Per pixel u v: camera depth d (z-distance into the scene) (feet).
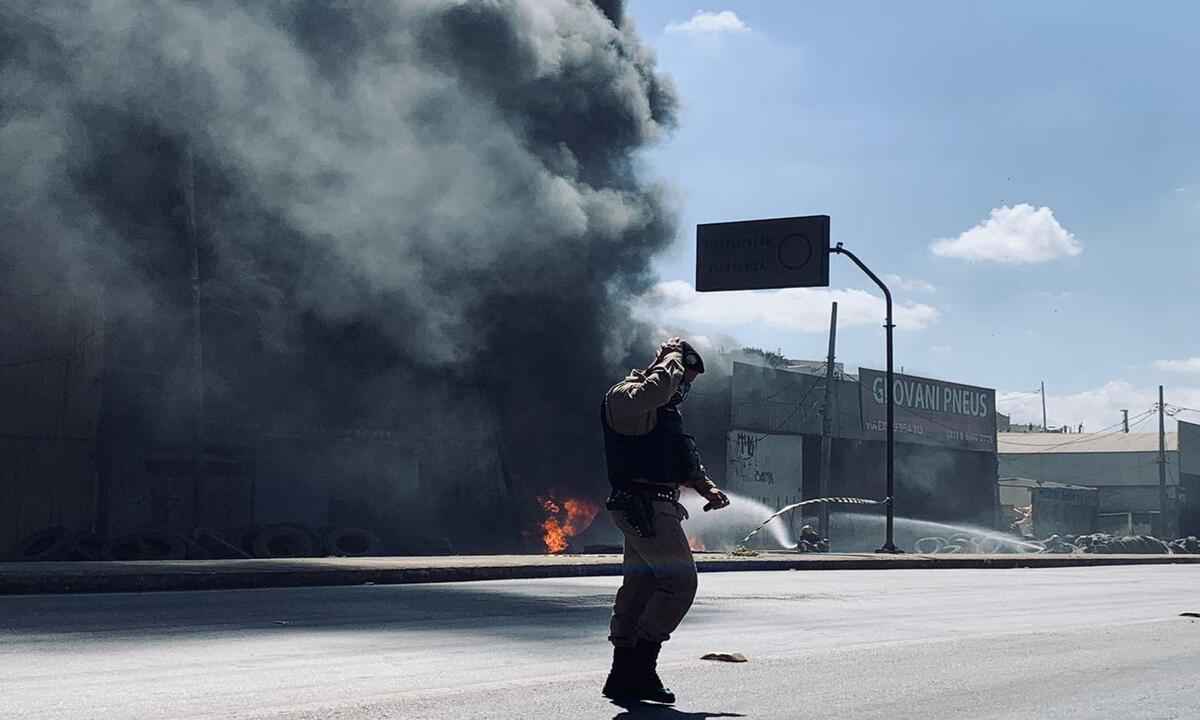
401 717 14.51
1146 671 20.93
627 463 15.98
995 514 181.37
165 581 38.50
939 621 31.55
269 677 18.06
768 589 44.50
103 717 14.35
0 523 88.38
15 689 16.46
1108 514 247.50
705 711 15.40
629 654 16.06
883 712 15.67
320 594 36.24
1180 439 250.16
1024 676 19.81
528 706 15.48
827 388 131.23
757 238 92.84
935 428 171.63
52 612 27.81
